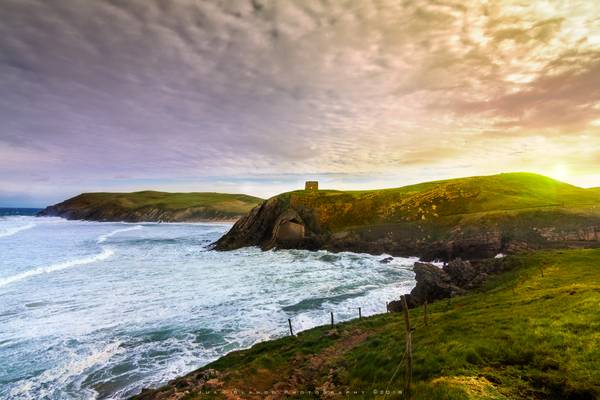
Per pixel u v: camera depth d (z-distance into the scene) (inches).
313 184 5088.6
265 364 839.1
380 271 2390.5
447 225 3240.7
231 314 1385.3
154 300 1561.3
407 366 490.9
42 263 2349.9
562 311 730.8
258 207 4387.3
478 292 1488.7
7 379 871.7
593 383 450.3
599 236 2498.8
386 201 4259.4
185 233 5590.6
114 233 5255.9
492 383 486.0
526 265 1663.4
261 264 2664.9
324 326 1171.9
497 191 3983.8
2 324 1227.2
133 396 768.9
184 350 1048.2
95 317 1317.7
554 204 3356.3
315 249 3479.3
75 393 812.0
